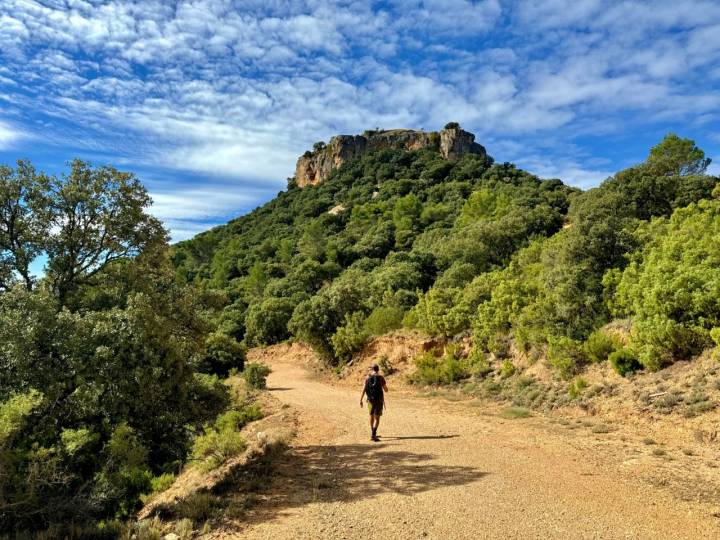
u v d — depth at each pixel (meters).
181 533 5.72
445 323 23.84
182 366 9.49
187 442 10.23
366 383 10.81
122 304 13.19
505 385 16.83
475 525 5.39
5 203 12.01
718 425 8.61
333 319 33.31
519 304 20.02
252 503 6.70
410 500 6.37
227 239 108.00
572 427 10.66
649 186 40.19
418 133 149.00
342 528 5.55
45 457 8.42
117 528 6.36
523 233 50.31
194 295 14.17
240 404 19.14
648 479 6.76
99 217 12.88
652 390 11.11
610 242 17.97
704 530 5.00
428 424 12.27
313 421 13.86
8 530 6.82
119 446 8.88
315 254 76.69
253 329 54.72
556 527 5.23
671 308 11.68
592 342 14.20
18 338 7.29
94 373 7.98
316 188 135.25
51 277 12.97
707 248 13.37
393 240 77.19
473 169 111.69
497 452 8.80
